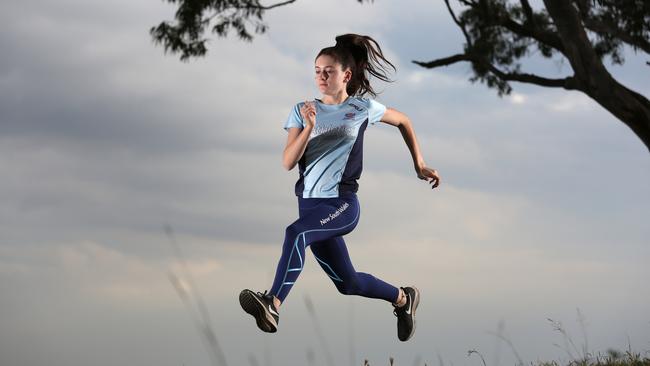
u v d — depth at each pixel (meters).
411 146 5.78
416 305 6.03
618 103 10.75
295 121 5.27
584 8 11.16
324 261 5.48
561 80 11.67
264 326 4.81
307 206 5.24
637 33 10.91
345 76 5.37
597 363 5.96
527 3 12.30
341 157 5.20
